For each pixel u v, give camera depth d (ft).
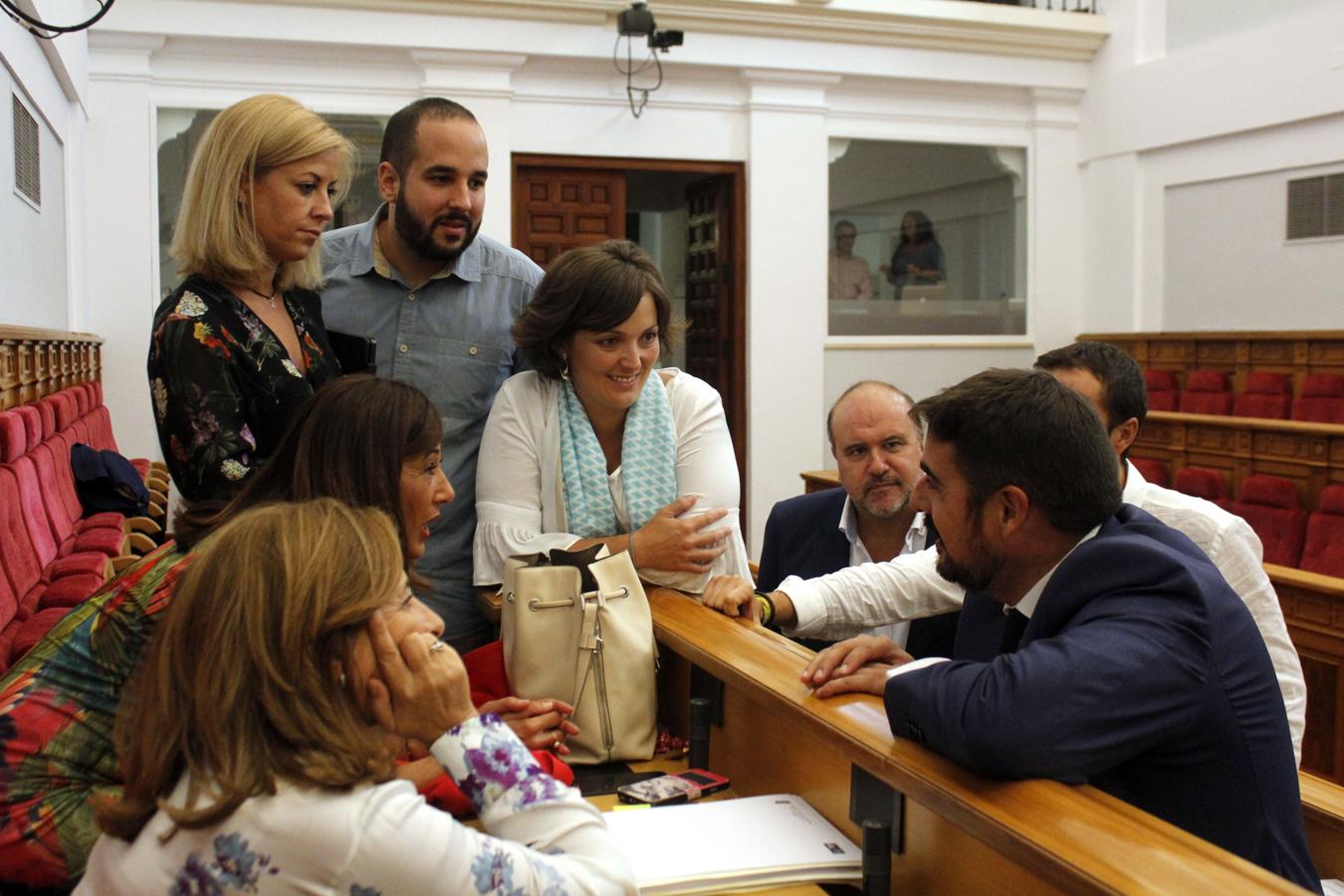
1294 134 24.56
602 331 7.38
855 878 4.92
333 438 5.20
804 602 7.47
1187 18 26.61
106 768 4.39
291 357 6.70
